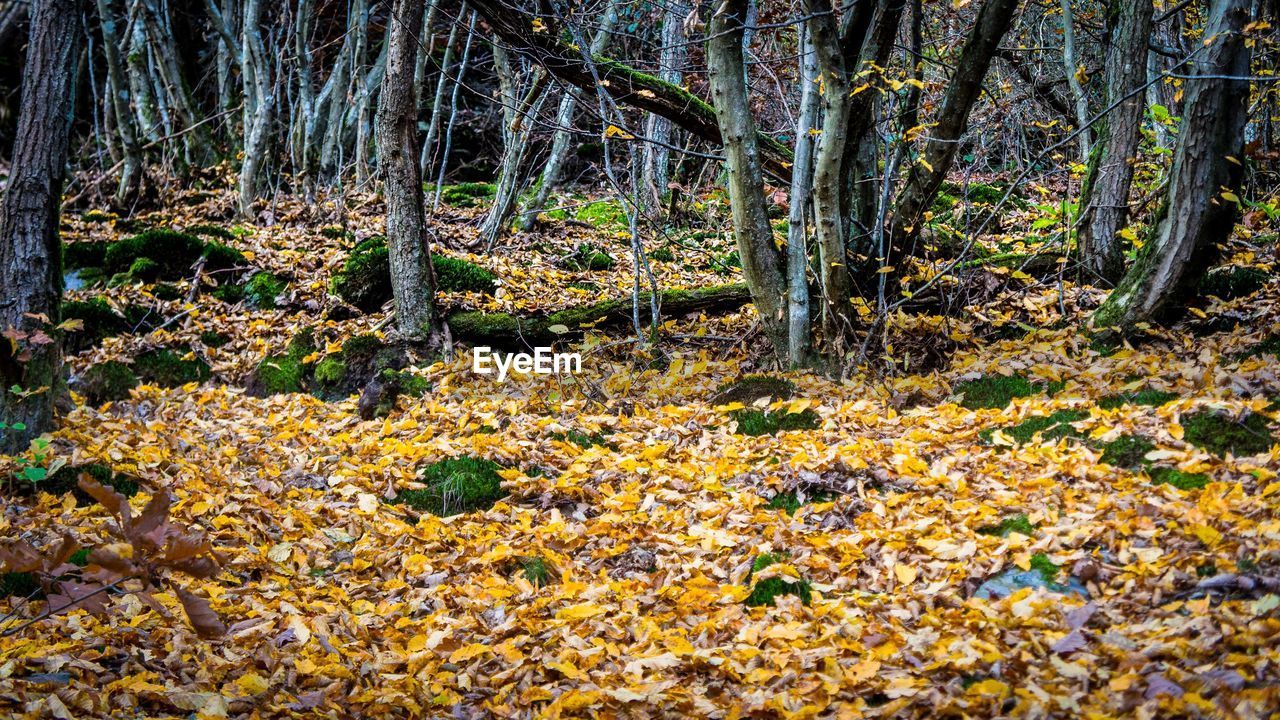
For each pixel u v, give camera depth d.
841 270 6.64
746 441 5.54
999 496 4.16
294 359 8.02
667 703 3.03
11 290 5.36
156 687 3.13
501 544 4.43
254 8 12.20
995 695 2.75
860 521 4.23
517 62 12.43
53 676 3.20
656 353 7.53
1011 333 7.07
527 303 8.81
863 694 2.98
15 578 3.99
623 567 4.29
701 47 11.16
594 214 12.87
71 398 6.30
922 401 5.96
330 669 3.36
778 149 7.91
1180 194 6.04
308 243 10.46
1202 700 2.50
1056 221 8.19
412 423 6.24
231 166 13.20
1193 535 3.47
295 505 5.07
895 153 7.39
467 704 3.23
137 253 9.53
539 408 6.53
